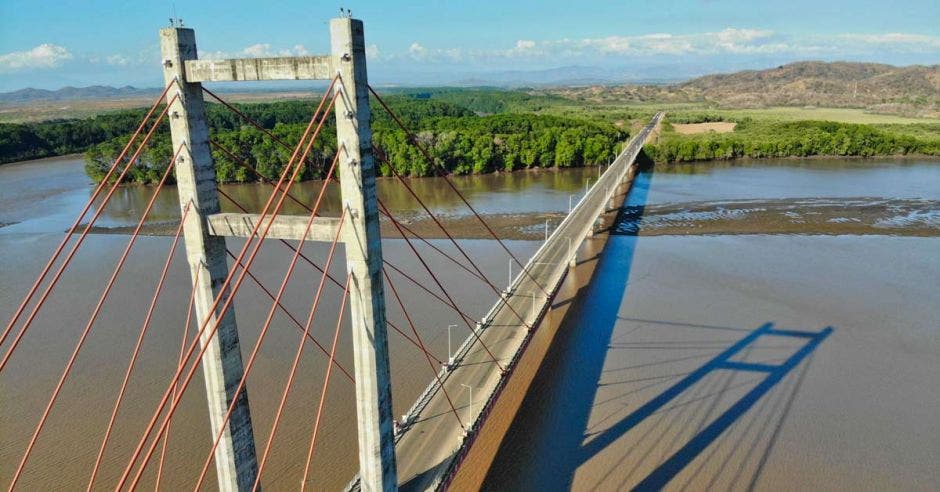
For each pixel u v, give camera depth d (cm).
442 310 4794
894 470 2920
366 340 1966
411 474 2556
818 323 4553
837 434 3197
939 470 2922
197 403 3572
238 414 2205
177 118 1906
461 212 8338
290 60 1797
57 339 4438
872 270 5759
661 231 7188
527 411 3450
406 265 5981
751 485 2828
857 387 3653
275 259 6172
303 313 4800
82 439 3234
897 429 3241
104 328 4609
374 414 2047
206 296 2053
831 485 2823
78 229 7806
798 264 5941
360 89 1781
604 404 3503
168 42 1853
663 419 3347
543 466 2981
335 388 3681
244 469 2272
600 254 6341
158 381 3816
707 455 3042
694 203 8569
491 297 5081
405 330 4425
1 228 7919
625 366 3941
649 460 3012
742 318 4647
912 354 4059
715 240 6806
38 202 9569
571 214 6944
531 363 4003
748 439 3164
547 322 4647
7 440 3234
